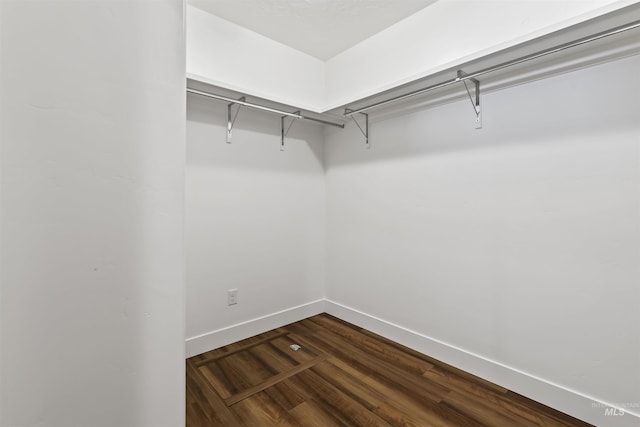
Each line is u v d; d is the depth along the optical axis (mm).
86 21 315
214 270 2248
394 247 2379
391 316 2406
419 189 2201
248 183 2422
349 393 1724
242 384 1808
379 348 2252
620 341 1412
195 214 2152
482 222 1870
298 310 2781
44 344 302
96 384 332
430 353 2137
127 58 342
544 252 1631
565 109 1544
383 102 2102
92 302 326
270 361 2064
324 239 2990
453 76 1718
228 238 2318
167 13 371
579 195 1514
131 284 349
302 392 1735
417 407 1610
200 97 2158
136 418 359
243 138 2385
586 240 1499
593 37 1278
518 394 1713
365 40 2494
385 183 2434
